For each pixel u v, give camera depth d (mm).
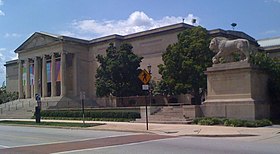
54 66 74062
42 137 22188
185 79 41219
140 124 30641
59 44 72688
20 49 81500
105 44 72500
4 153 14648
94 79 74688
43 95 74625
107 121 38500
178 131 23391
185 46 42031
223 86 28766
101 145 16984
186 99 54062
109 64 53188
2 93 89812
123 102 50906
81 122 36344
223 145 15820
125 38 69750
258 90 28094
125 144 17203
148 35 65750
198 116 30203
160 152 13766
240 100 27453
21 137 22484
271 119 28234
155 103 50594
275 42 78750
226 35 60562
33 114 54594
